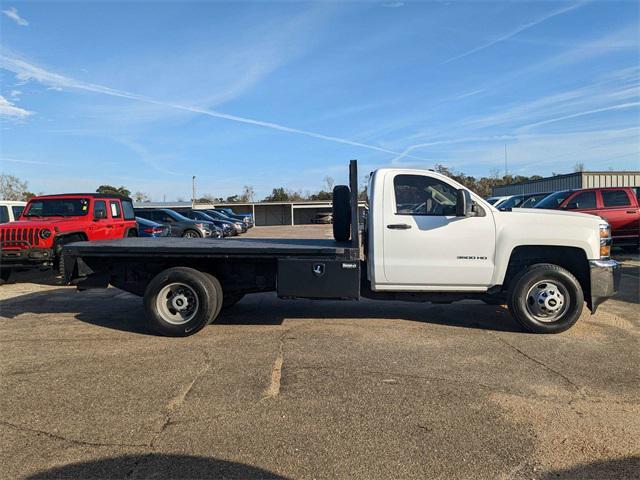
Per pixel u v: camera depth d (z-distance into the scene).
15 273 11.96
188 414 3.76
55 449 3.25
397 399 4.02
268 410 3.82
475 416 3.71
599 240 5.98
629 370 4.71
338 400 4.01
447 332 6.12
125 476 2.92
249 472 2.97
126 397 4.09
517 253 6.20
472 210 5.93
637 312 7.18
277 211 68.75
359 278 5.85
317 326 6.45
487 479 2.89
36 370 4.78
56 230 9.74
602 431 3.48
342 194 6.98
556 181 29.73
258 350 5.39
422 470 2.98
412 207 6.11
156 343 5.71
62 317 7.12
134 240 7.62
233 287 6.48
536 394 4.12
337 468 3.01
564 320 5.92
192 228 20.31
